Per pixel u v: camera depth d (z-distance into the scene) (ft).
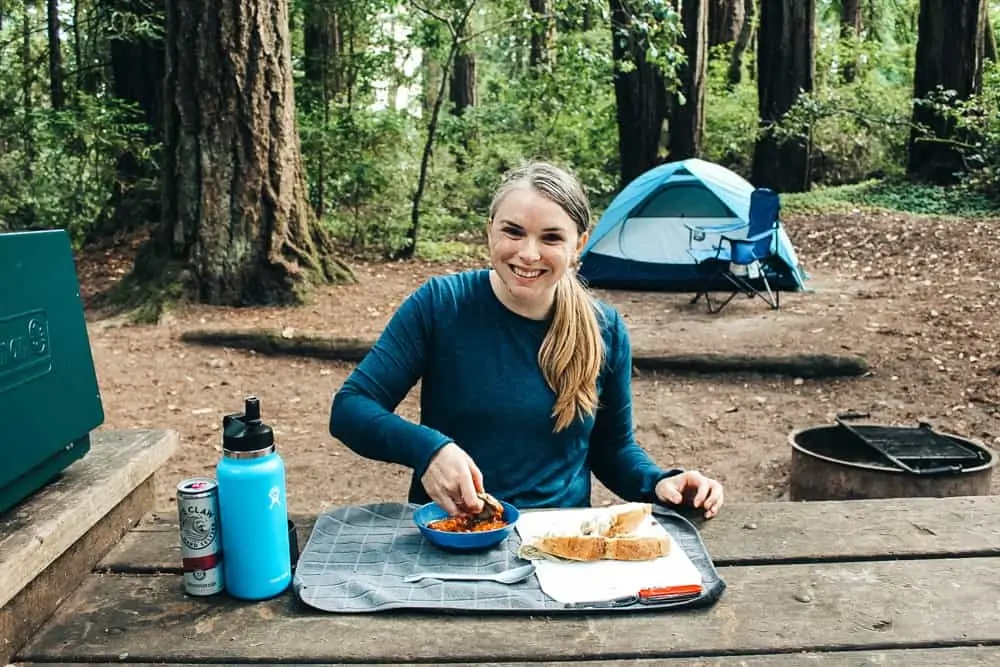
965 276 30.17
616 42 46.85
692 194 30.40
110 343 22.99
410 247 35.86
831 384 20.15
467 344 6.48
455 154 48.57
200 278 26.11
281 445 16.88
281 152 27.04
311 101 37.86
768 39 52.90
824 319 24.80
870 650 4.39
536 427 6.47
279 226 27.02
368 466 15.87
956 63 49.01
